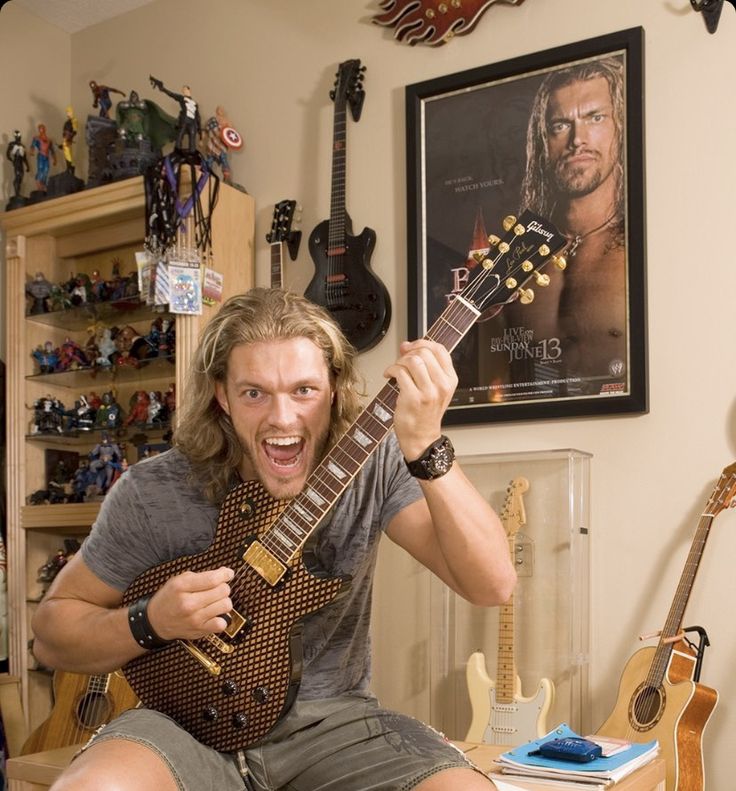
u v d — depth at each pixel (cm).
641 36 285
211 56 372
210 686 154
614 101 288
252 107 359
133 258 364
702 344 271
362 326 315
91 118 360
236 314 163
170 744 141
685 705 231
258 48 361
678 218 278
